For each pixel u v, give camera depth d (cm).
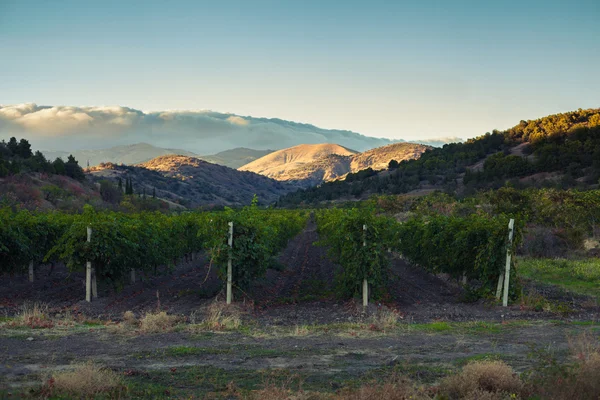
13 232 1677
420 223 2391
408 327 1130
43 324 1093
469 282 1908
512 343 975
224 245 1467
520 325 1162
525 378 684
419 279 2145
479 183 9275
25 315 1154
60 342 945
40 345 917
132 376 738
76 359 828
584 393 578
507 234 1446
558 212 3125
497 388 629
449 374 746
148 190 19050
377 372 765
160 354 872
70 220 2120
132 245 1586
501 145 13925
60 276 2012
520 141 13588
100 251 1474
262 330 1098
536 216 3291
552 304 1407
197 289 1775
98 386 659
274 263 2312
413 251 2283
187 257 2631
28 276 1975
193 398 639
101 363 808
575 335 1041
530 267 2222
